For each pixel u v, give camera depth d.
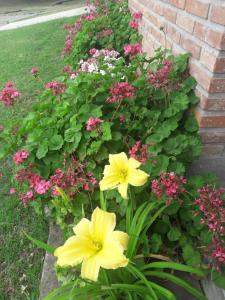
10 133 2.29
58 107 2.20
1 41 7.31
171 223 1.85
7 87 2.42
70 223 2.07
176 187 1.60
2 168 2.96
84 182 1.90
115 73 2.49
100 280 1.42
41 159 2.14
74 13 10.05
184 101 2.04
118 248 1.15
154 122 2.13
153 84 2.11
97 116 2.08
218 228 1.56
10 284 1.99
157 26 2.82
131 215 1.66
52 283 1.81
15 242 2.24
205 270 1.66
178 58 2.13
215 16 1.71
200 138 2.06
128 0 4.64
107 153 2.03
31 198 1.99
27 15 11.58
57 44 6.59
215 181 1.89
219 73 1.80
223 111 1.95
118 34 4.11
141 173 1.45
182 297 1.64
